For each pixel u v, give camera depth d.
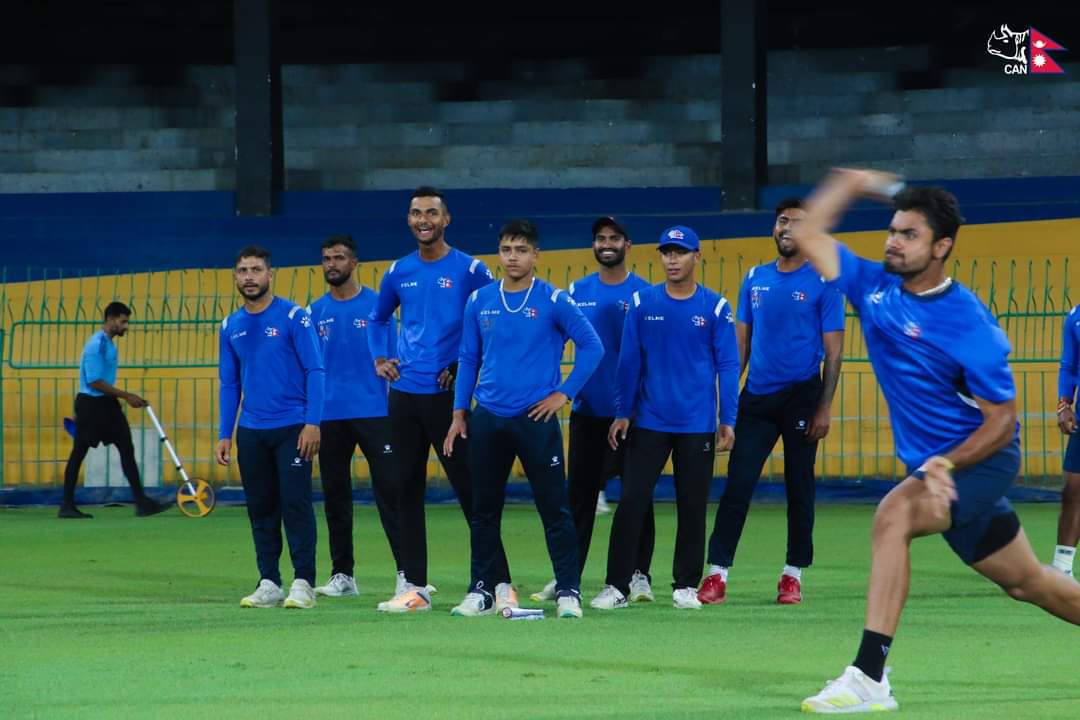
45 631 11.02
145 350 27.36
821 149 33.16
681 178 33.31
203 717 7.49
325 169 34.06
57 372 27.81
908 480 7.76
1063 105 32.78
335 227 29.66
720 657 9.59
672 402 12.39
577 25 35.09
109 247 29.11
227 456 12.84
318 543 18.92
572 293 13.45
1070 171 31.98
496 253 29.53
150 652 9.88
